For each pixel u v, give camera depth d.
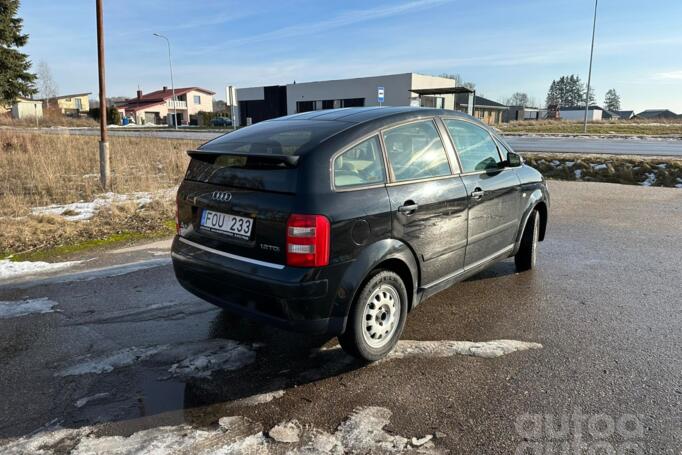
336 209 2.94
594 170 14.36
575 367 3.30
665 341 3.68
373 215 3.13
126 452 2.47
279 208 2.91
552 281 5.05
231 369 3.30
